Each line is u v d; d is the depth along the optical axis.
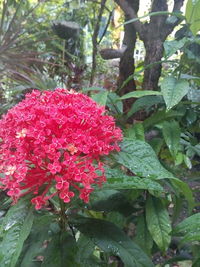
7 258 0.23
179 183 0.30
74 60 0.98
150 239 0.38
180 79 0.35
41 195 0.26
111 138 0.28
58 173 0.26
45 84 0.71
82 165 0.26
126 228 0.49
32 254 0.29
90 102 0.31
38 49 0.87
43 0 0.83
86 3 1.02
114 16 1.01
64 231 0.31
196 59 0.40
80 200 0.34
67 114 0.28
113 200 0.38
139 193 0.40
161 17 0.47
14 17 0.68
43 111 0.27
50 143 0.27
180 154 0.43
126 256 0.29
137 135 0.36
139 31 0.49
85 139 0.26
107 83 0.95
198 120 0.47
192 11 0.36
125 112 0.51
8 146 0.27
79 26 0.98
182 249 0.44
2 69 0.65
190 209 0.35
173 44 0.39
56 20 0.92
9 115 0.29
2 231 0.25
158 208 0.37
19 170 0.25
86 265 0.34
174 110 0.41
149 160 0.29
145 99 0.41
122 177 0.29
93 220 0.31
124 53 0.55
